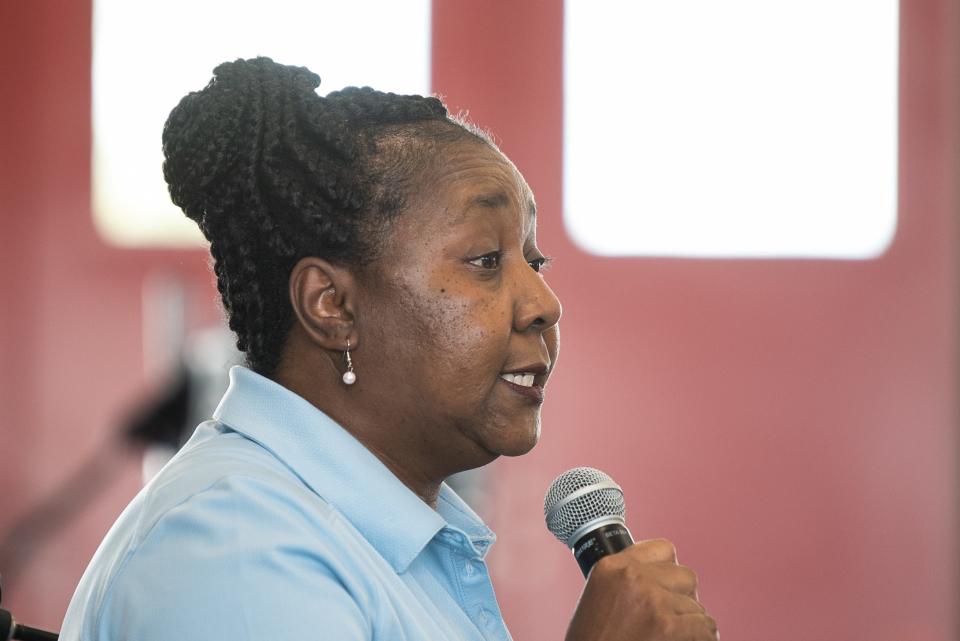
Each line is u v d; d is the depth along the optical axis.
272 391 3.62
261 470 3.39
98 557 3.49
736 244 13.77
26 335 14.16
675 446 13.80
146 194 14.09
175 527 3.14
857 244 13.70
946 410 13.63
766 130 13.68
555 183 13.67
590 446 13.81
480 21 13.61
